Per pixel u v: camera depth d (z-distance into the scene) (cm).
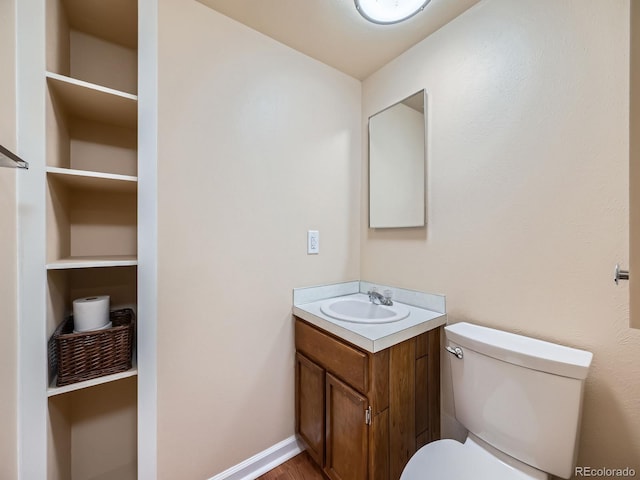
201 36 123
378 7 122
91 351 96
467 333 112
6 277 83
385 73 167
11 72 82
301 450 154
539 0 105
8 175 82
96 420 122
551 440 88
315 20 132
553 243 103
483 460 94
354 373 112
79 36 119
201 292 124
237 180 134
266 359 144
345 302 162
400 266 159
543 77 105
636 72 43
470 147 127
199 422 125
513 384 95
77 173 92
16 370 84
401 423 116
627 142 88
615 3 90
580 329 97
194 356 123
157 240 109
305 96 157
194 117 121
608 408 92
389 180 164
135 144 130
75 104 106
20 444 84
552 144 103
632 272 44
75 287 118
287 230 151
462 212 130
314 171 162
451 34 133
